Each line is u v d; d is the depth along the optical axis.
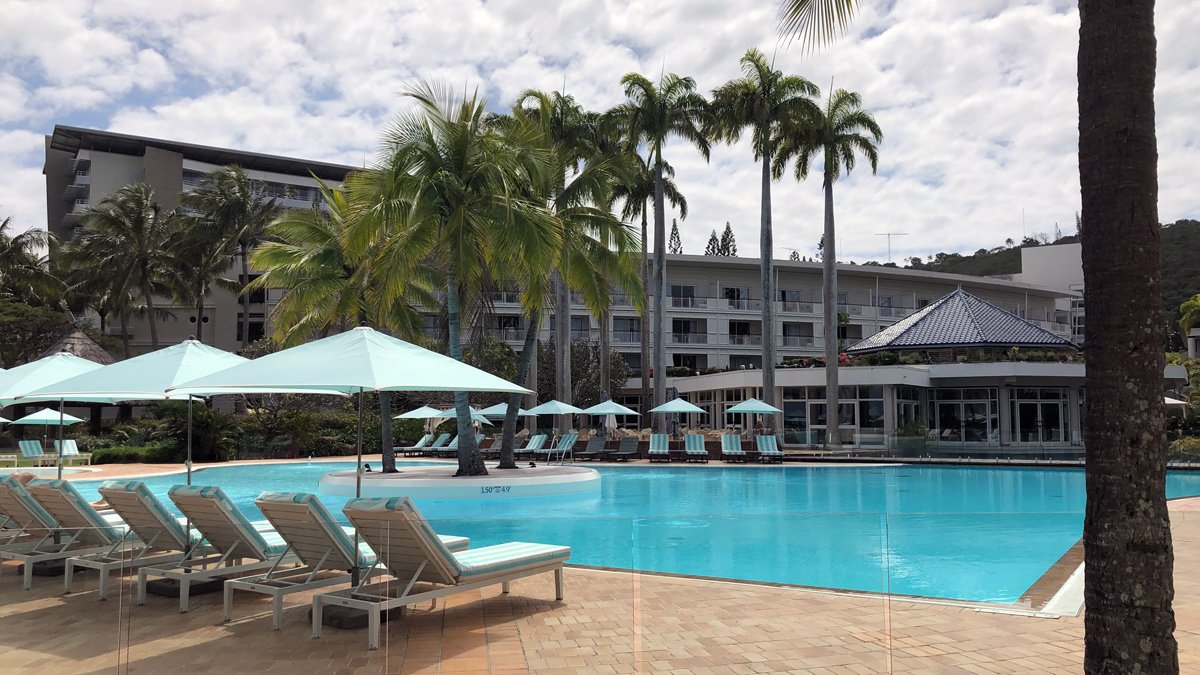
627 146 36.31
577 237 21.86
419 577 6.34
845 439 35.03
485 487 18.50
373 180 19.16
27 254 54.38
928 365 37.47
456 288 19.67
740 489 21.50
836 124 36.72
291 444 33.72
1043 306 73.50
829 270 35.38
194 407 30.80
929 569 7.54
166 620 6.45
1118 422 3.64
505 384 7.77
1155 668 3.54
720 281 61.94
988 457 29.66
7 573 6.34
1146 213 3.69
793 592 6.66
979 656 5.45
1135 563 3.58
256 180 65.06
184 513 7.22
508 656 5.54
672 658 5.44
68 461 24.44
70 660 5.15
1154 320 3.66
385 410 21.69
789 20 5.90
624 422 54.12
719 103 36.16
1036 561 8.58
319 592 6.30
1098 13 3.80
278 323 22.80
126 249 49.97
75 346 31.66
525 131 21.19
